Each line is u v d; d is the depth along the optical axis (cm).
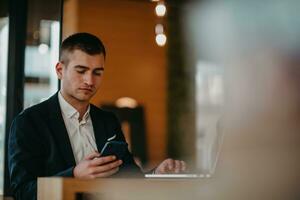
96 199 139
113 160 158
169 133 654
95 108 233
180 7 609
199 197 126
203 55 635
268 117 84
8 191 312
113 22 630
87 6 604
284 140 87
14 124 210
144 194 137
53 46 330
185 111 656
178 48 653
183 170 202
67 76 218
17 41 328
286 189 91
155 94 657
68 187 138
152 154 643
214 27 572
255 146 91
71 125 220
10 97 326
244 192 96
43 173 206
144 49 653
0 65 333
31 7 331
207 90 642
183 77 658
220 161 109
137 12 646
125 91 645
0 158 320
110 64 638
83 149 218
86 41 217
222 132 109
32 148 205
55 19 330
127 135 637
